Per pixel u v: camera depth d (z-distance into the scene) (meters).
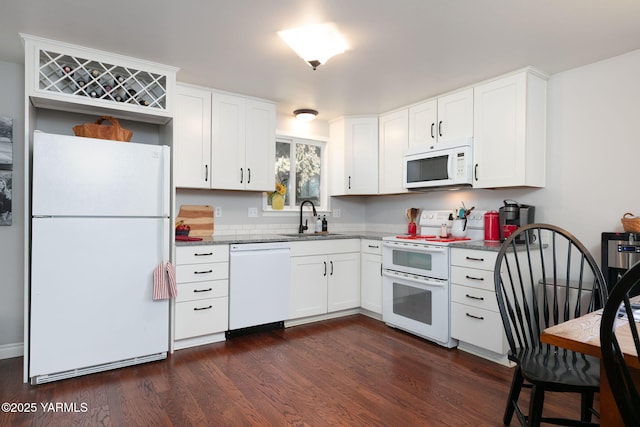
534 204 2.97
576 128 2.74
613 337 0.88
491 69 2.77
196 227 3.47
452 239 3.14
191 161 3.12
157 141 3.14
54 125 2.77
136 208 2.51
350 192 4.06
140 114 2.73
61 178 2.27
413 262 3.14
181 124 3.08
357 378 2.35
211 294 2.91
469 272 2.71
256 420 1.87
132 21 2.12
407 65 2.71
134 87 2.73
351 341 3.02
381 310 3.50
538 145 2.82
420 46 2.41
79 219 2.32
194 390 2.18
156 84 2.78
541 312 2.65
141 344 2.54
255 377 2.36
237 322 3.04
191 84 3.12
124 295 2.47
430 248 2.96
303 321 3.50
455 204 3.58
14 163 2.69
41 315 2.23
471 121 3.06
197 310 2.85
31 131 2.41
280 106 3.74
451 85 3.11
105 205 2.40
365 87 3.17
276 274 3.24
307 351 2.80
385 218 4.34
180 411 1.95
